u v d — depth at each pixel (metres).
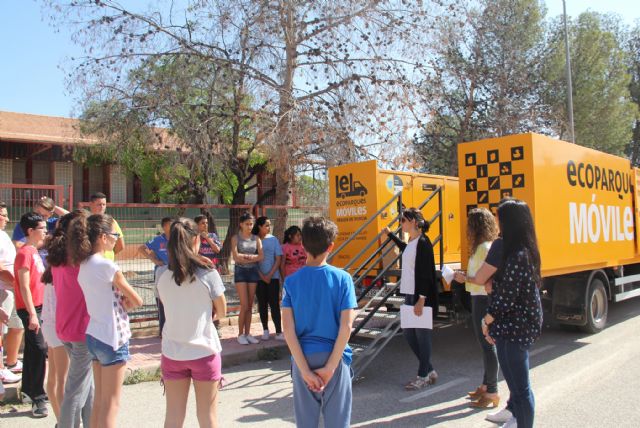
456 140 20.00
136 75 13.05
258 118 12.09
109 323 3.87
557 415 5.02
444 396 5.72
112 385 3.87
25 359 5.15
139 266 9.02
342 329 3.12
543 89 21.47
